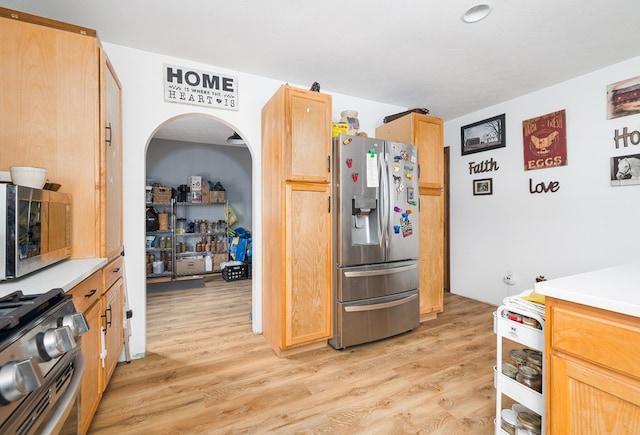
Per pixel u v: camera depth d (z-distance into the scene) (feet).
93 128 5.19
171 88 7.66
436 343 8.11
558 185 9.34
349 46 7.25
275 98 7.58
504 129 10.85
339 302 7.64
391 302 8.18
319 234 7.63
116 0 5.60
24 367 1.86
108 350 5.44
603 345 2.81
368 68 8.39
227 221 17.65
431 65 8.20
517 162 10.47
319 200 7.63
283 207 7.16
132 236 7.33
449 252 13.17
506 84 9.44
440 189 10.03
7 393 1.78
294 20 6.24
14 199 3.40
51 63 4.98
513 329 3.93
